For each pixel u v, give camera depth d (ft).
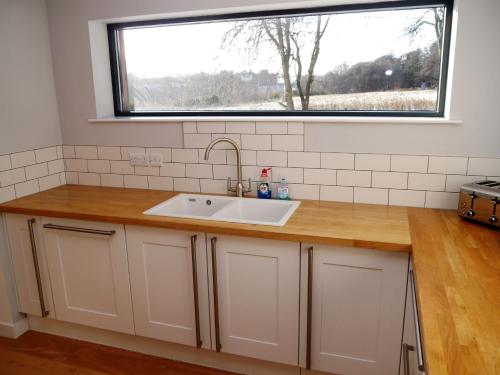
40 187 9.23
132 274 7.61
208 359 7.85
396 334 6.22
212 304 7.17
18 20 8.56
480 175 7.16
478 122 6.99
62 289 8.28
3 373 7.80
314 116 8.30
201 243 6.93
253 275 6.79
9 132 8.46
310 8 7.92
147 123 8.95
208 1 8.05
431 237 6.00
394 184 7.61
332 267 6.31
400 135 7.40
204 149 8.64
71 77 9.32
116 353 8.33
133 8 8.57
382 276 6.09
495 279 4.63
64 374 7.75
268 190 8.21
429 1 7.29
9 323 8.82
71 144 9.70
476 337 3.48
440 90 7.52
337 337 6.57
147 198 8.50
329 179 7.97
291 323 6.76
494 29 6.62
